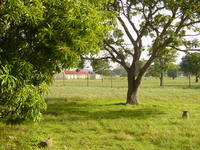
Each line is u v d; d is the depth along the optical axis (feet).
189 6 33.58
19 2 10.62
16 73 11.31
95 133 23.62
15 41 12.60
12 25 11.84
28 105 12.16
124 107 40.70
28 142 19.69
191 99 54.29
